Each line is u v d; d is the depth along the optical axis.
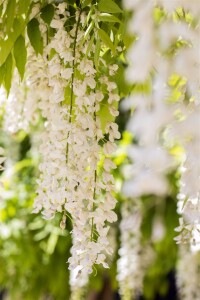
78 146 1.56
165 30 0.84
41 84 1.77
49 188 1.61
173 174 3.41
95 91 1.66
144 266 4.24
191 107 1.27
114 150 1.62
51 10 1.73
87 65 1.59
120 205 4.08
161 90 0.89
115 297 6.50
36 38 1.76
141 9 0.84
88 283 4.54
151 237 4.00
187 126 0.86
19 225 4.13
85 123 1.57
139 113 0.83
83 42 1.59
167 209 3.87
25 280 4.87
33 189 4.07
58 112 1.63
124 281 3.95
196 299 4.31
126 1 0.86
